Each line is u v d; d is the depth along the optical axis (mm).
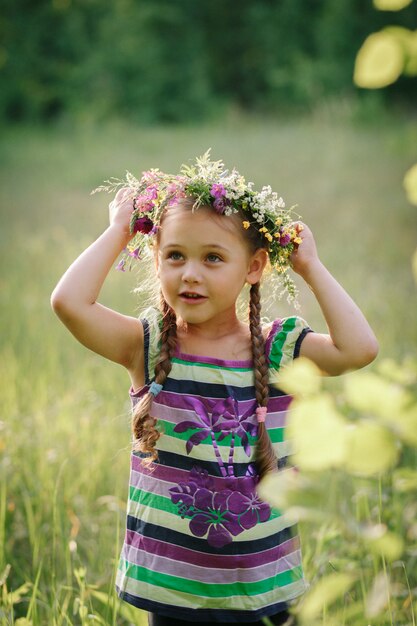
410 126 16422
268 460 2139
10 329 5828
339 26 21031
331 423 1062
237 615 2125
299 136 16344
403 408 1062
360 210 10828
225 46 22922
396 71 1163
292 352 2213
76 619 2686
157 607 2129
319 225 10156
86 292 2184
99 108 19938
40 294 6875
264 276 2395
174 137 17141
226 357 2201
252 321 2211
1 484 3256
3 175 13805
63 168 14242
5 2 20797
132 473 2232
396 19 20781
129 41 21047
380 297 6754
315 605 1159
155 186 2225
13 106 20859
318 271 2252
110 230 2285
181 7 22141
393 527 2814
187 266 2096
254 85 22797
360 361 2186
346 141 15367
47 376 4828
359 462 1057
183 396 2156
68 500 3287
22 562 3002
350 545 2719
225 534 2104
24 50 20891
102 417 4219
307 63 21016
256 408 2166
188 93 21312
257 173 13078
